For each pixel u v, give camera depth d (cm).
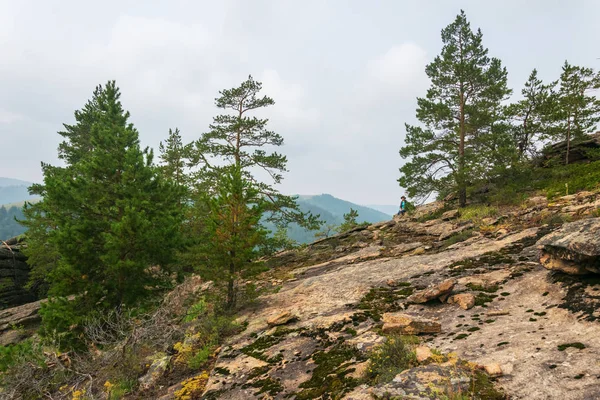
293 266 1800
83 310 1391
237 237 1084
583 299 607
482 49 2400
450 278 948
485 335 594
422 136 2359
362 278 1130
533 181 2312
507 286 802
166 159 3089
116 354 1009
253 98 2528
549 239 736
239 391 638
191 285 1542
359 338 694
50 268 2627
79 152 3359
